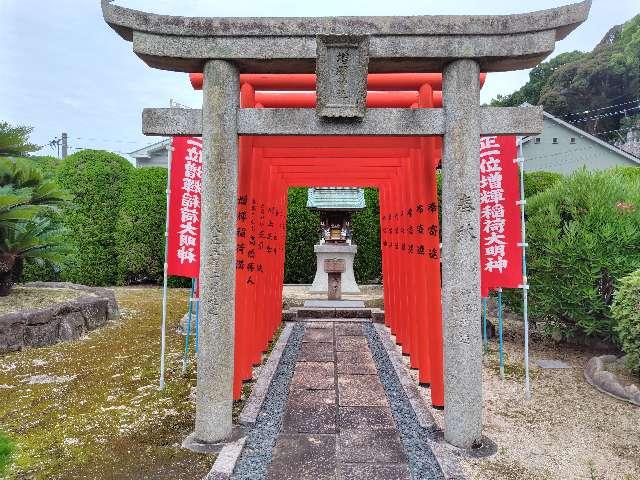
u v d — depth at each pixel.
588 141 22.08
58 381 5.46
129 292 12.79
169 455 3.64
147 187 14.23
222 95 3.76
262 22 3.70
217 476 3.27
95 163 13.73
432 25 3.67
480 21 3.65
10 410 4.57
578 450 3.80
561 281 6.35
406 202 6.49
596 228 6.18
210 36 3.73
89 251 13.52
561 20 3.56
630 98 29.50
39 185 8.38
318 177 8.84
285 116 3.82
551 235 6.35
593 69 29.00
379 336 8.12
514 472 3.43
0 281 7.89
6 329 6.66
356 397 5.07
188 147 5.44
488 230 5.40
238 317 4.95
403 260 6.96
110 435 4.01
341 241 12.73
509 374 5.87
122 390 5.16
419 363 5.50
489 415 4.55
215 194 3.77
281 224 8.83
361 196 11.94
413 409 4.63
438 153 5.60
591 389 5.32
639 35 28.30
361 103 3.70
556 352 6.93
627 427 4.27
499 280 5.33
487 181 5.41
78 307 7.87
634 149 26.78
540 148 22.58
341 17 3.70
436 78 5.31
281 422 4.36
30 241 7.71
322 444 3.88
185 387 5.27
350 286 13.04
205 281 3.79
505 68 3.94
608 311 6.11
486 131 3.81
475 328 3.76
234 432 3.99
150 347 7.04
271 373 5.82
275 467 3.47
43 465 3.47
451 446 3.79
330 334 8.35
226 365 3.85
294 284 14.91
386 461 3.58
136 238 14.09
